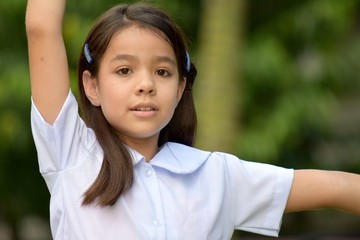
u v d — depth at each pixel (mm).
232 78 9445
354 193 5070
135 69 4855
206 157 5129
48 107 4871
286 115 12375
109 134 4953
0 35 12086
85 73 5098
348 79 13461
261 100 12672
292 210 5141
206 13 9609
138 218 4742
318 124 13211
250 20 12844
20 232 15359
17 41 12109
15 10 11711
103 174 4785
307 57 13648
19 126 11750
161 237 4703
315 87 12930
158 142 5340
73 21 11133
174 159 5055
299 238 9961
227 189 5055
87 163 4879
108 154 4859
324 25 12703
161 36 4891
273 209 5090
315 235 9789
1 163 13289
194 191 4953
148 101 4805
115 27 4898
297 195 5094
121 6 5074
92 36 5020
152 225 4734
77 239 4688
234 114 9422
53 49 4914
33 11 4934
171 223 4797
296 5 12797
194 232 4820
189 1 12234
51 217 4867
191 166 4996
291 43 13039
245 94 12281
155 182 4906
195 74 5379
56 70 4906
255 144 12008
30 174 13719
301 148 14312
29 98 11328
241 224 5094
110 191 4715
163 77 4922
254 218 5098
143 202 4793
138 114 4812
